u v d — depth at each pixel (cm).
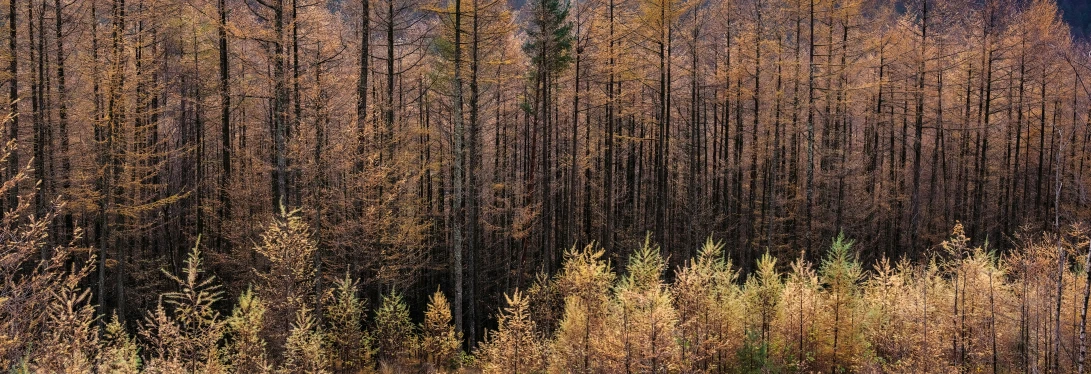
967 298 999
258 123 2062
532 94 2061
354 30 1864
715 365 955
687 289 971
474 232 1873
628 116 2294
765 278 1072
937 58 1841
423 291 2447
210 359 873
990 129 1977
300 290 1184
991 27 1872
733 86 1822
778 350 991
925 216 2319
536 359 1105
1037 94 1998
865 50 1709
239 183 1834
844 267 1062
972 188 2400
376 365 1452
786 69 1711
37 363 724
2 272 684
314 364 1048
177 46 1848
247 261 1662
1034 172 2469
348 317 1385
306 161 1334
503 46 1983
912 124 2153
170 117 1962
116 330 1031
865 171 2316
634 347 882
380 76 2250
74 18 1387
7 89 1478
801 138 2264
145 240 2016
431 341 1423
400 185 1535
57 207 750
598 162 2741
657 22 1753
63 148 1477
